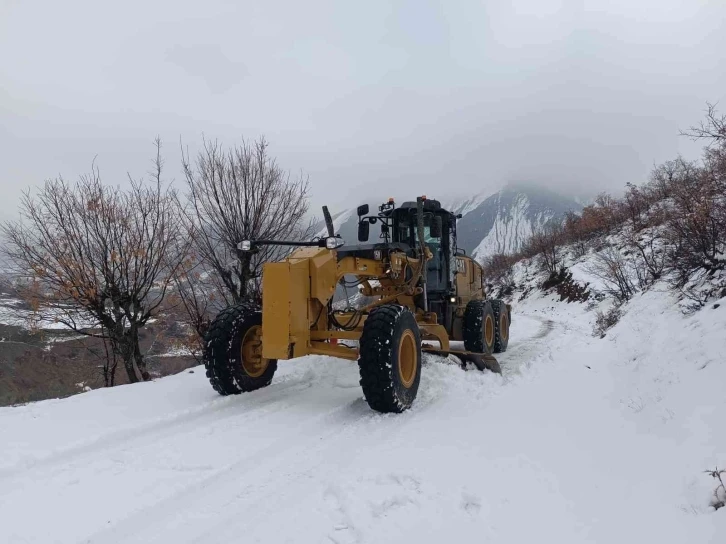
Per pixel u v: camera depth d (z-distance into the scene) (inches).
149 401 180.9
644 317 331.9
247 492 108.6
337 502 102.5
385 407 167.2
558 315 717.3
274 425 155.5
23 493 106.3
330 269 185.9
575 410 170.9
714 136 263.4
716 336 184.1
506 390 207.6
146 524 94.9
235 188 326.3
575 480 111.3
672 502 96.0
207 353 185.9
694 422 127.7
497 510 97.6
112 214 295.0
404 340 177.8
